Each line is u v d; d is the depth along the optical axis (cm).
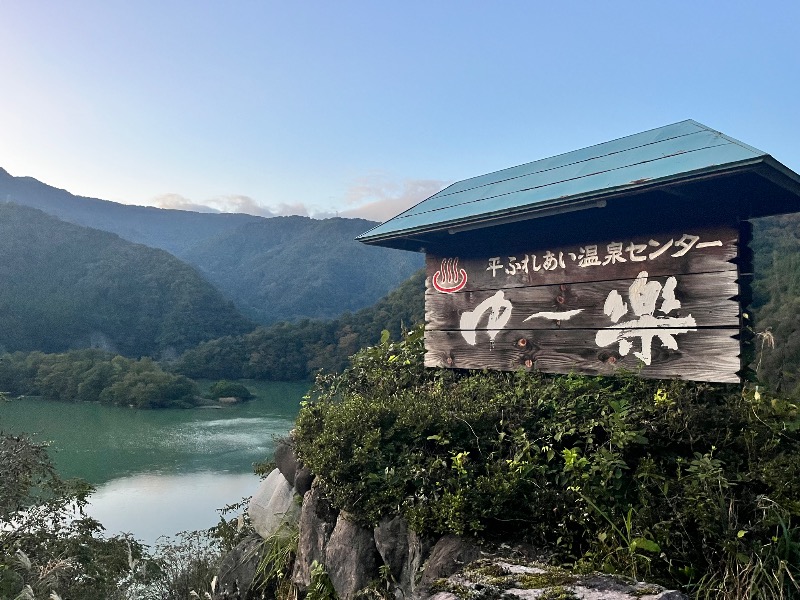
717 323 360
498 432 383
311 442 467
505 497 320
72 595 809
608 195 361
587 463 323
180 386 5956
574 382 403
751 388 384
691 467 301
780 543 261
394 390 529
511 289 480
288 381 7600
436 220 482
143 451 3650
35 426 4462
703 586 258
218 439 4091
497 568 258
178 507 2386
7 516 916
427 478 359
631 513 295
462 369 521
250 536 605
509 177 530
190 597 889
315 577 408
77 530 1034
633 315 400
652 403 359
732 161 312
